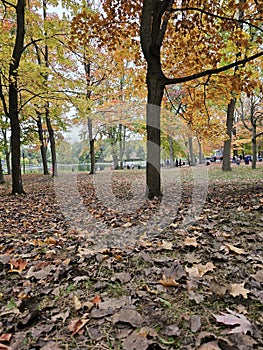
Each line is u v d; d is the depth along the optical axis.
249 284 1.84
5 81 8.60
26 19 9.20
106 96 12.12
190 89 8.68
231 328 1.40
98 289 1.93
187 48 7.28
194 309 1.60
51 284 2.04
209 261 2.29
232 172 13.20
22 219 4.79
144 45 5.75
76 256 2.64
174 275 2.04
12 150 8.62
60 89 9.45
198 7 6.76
